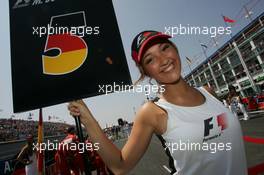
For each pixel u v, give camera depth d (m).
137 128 1.24
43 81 1.57
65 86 1.55
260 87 28.44
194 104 1.25
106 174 5.00
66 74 1.58
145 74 1.39
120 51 1.62
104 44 1.64
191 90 1.33
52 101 1.53
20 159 6.24
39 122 1.71
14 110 1.52
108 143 1.26
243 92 33.22
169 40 1.31
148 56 1.26
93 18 1.71
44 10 1.73
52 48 1.64
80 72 1.58
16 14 1.73
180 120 1.15
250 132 8.65
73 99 1.52
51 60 1.61
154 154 10.09
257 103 17.72
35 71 1.59
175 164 1.22
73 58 1.61
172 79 1.24
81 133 1.36
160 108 1.20
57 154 5.08
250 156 5.64
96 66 1.59
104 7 1.72
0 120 44.09
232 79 35.50
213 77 39.56
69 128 5.25
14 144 15.70
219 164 1.15
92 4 1.74
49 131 48.31
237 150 1.18
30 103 1.54
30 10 1.74
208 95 1.35
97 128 1.30
